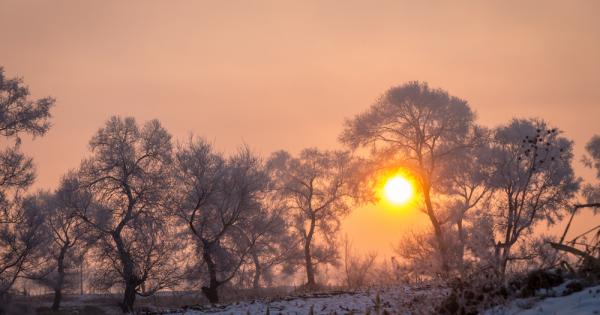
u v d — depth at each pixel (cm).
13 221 3397
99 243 3603
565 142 3111
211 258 3522
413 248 2309
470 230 2455
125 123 3894
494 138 3266
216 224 3709
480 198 3325
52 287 3959
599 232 1073
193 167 3566
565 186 2936
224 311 1847
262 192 3812
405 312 1198
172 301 3725
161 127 3941
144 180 3762
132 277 3519
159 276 3566
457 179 3581
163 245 3588
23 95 3584
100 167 3812
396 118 3725
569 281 1047
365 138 3794
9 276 3441
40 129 3569
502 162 2944
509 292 1052
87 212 3728
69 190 3688
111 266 3644
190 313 1892
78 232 3712
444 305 1110
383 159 3750
